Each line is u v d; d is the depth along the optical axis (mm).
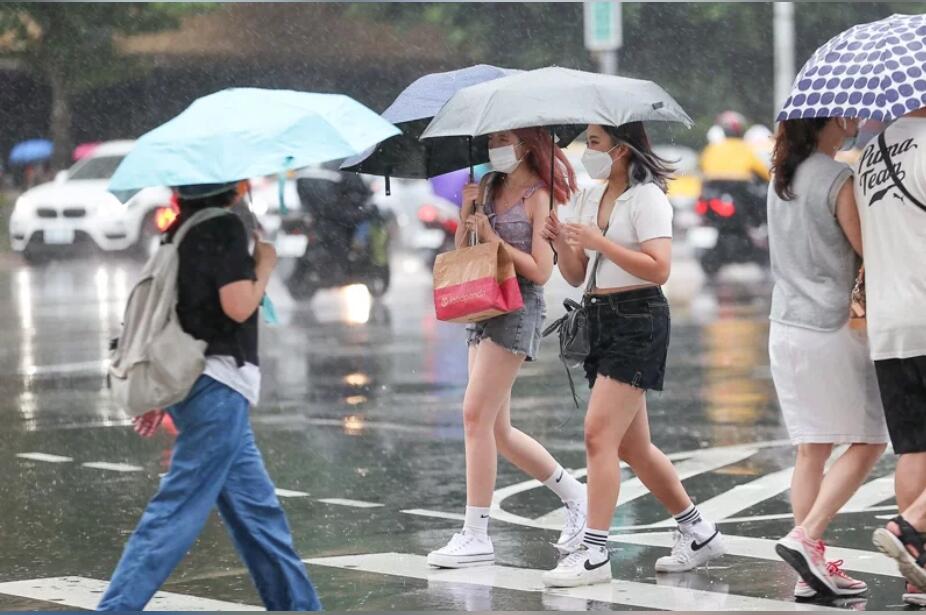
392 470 31906
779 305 20625
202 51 120625
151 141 18062
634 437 22047
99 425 38031
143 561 17672
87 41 120125
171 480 17984
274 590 18500
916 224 19297
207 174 17641
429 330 57500
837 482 20234
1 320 61938
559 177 22656
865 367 20281
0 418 39188
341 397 41781
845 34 20109
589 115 20641
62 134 120812
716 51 125375
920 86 19125
